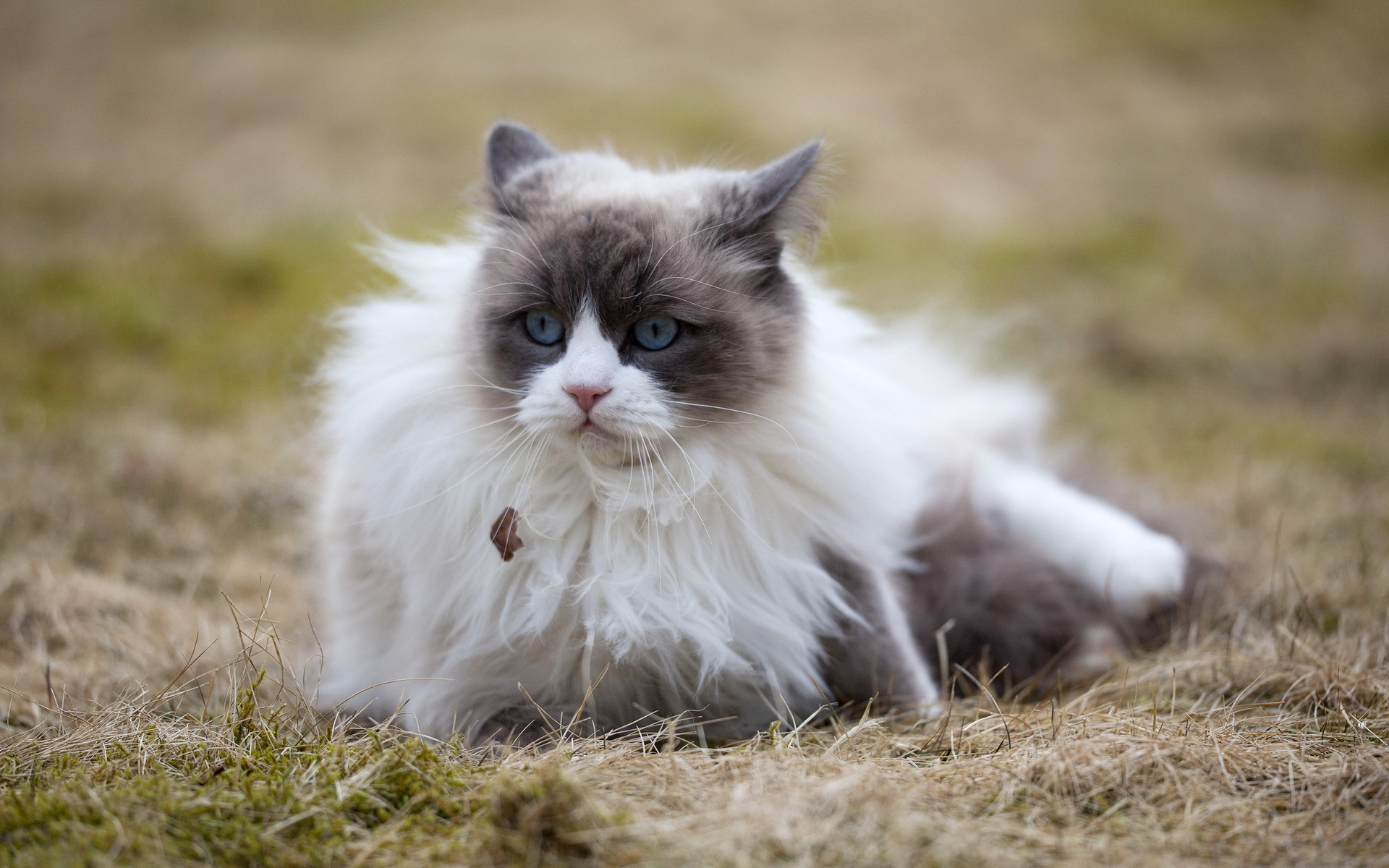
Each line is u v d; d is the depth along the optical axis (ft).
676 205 8.20
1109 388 20.47
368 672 9.18
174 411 17.07
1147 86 42.60
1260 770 6.73
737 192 8.31
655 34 43.65
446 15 45.21
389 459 8.21
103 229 25.23
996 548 10.31
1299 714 8.08
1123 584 10.27
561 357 7.76
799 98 37.19
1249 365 21.66
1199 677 8.96
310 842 5.67
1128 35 46.88
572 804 5.58
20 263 22.45
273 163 30.96
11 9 43.52
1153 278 26.86
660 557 7.70
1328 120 40.65
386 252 9.56
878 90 39.09
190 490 14.15
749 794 5.97
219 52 40.19
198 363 19.19
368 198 28.40
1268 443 17.16
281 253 24.11
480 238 8.97
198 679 8.80
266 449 15.56
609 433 7.47
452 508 7.86
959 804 6.16
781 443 7.98
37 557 11.73
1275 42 47.60
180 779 6.39
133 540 12.69
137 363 18.93
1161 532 11.35
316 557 11.28
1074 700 8.63
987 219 30.22
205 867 5.42
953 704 8.55
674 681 7.86
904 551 9.83
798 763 6.54
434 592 8.02
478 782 6.32
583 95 35.83
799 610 8.02
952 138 35.99
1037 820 6.07
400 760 6.43
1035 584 9.87
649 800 6.10
